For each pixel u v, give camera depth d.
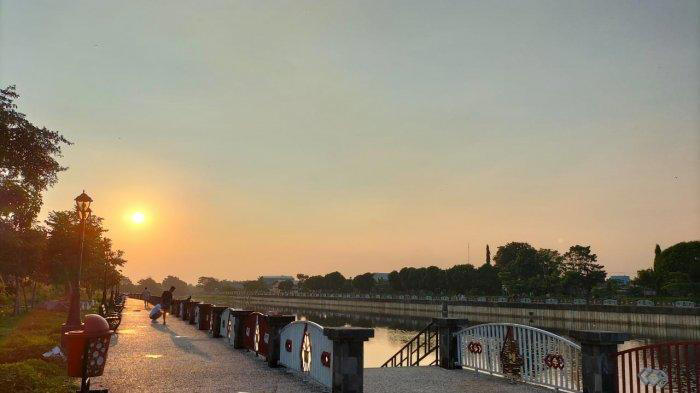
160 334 23.62
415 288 136.75
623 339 10.66
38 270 46.00
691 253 81.88
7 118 14.73
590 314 74.31
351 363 10.13
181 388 11.09
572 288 97.25
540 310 84.06
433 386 11.95
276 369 13.78
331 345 10.65
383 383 12.31
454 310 104.25
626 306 68.94
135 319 34.81
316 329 11.77
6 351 16.48
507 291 108.19
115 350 17.55
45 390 10.27
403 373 13.82
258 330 16.17
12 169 15.65
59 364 13.92
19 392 9.94
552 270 106.69
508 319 89.88
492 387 11.86
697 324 58.97
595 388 10.54
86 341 9.19
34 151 15.30
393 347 47.44
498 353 13.23
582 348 10.91
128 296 120.69
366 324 85.19
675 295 76.88
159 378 12.26
